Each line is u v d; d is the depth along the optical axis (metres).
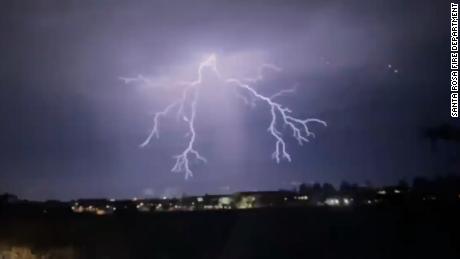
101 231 49.66
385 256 33.97
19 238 47.31
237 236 44.41
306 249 37.69
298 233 43.50
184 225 50.69
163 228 49.38
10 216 63.94
